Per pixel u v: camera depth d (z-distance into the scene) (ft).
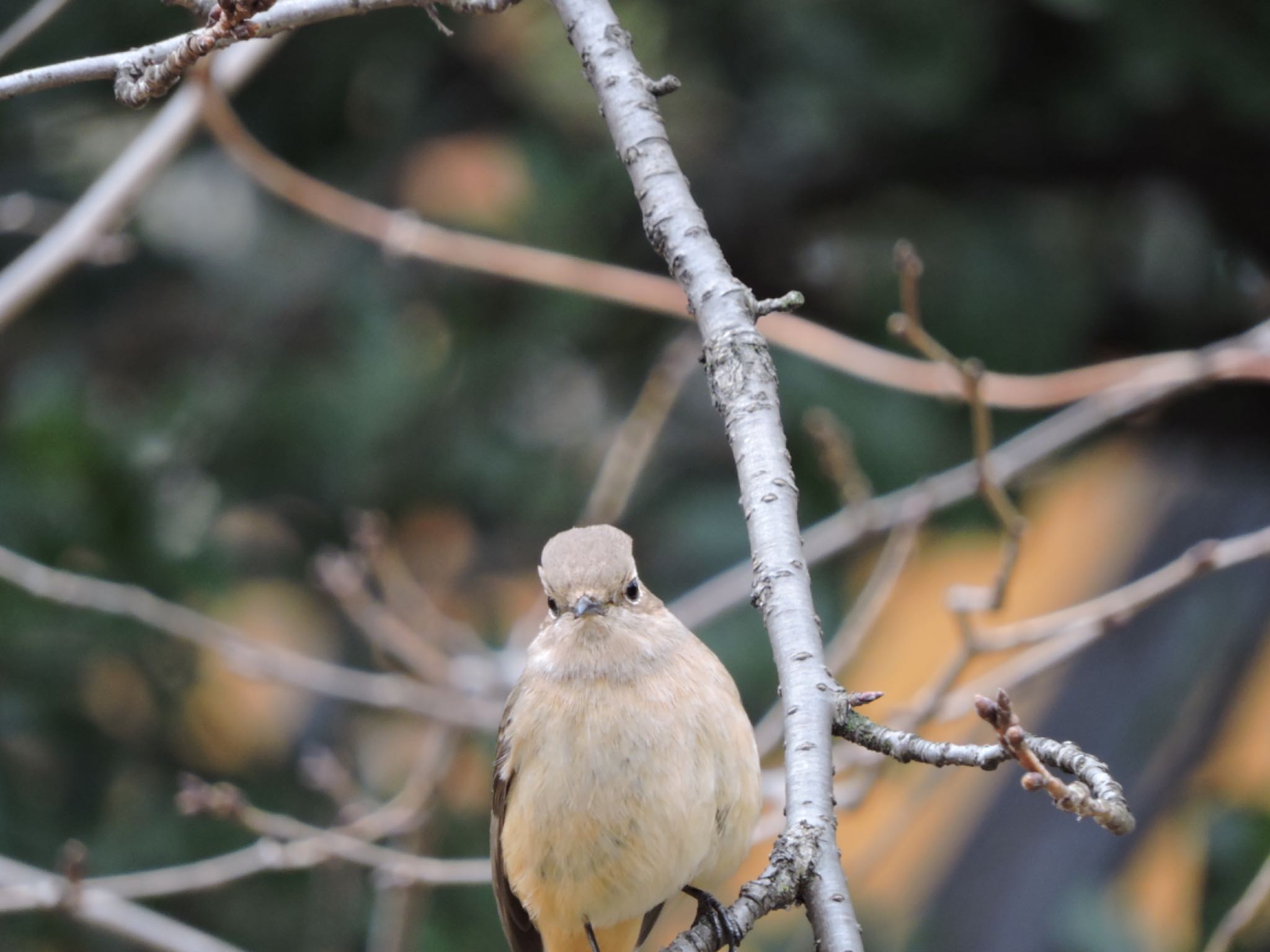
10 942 36.14
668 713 21.58
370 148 44.16
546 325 42.24
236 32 16.96
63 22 40.47
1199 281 41.65
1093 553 45.65
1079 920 36.65
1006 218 40.91
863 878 31.60
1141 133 39.45
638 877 21.66
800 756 16.25
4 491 38.34
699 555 41.65
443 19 42.39
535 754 22.00
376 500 42.96
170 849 38.14
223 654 34.32
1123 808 13.21
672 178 19.80
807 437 39.75
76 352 42.88
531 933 25.16
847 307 41.06
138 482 39.45
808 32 39.09
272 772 41.42
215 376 42.73
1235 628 40.96
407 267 43.42
